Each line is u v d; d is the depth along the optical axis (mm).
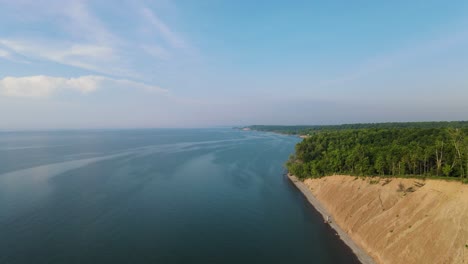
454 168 55812
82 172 106188
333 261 46188
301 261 46188
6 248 47094
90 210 65250
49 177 96500
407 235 44875
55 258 44469
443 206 45031
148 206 69625
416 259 40719
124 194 78250
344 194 68062
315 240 53531
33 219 59062
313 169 90750
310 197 79938
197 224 59656
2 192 77688
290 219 63875
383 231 49156
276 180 102125
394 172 66125
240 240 53031
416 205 49625
